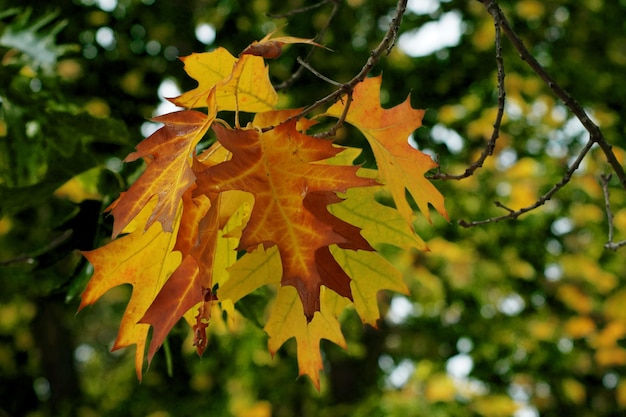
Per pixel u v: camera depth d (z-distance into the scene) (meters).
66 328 10.45
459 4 7.70
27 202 3.23
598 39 8.17
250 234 1.50
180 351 7.80
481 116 7.81
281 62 7.11
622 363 7.57
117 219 1.55
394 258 7.07
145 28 6.98
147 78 6.78
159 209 1.51
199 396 8.27
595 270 7.50
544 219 7.81
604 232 7.89
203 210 1.63
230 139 1.56
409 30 7.62
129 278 1.77
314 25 7.21
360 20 7.64
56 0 6.07
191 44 6.99
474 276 7.69
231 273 1.90
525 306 8.31
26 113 3.62
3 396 6.97
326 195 1.55
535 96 7.66
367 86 1.89
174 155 1.59
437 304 8.18
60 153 3.51
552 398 7.97
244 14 7.07
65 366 10.16
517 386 7.92
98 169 3.39
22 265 4.98
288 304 2.09
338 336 2.13
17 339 8.58
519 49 2.12
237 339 7.13
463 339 8.55
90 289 1.74
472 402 7.12
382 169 1.96
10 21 4.16
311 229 1.51
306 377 7.89
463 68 7.93
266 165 1.56
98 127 3.52
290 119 1.61
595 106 7.95
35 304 8.58
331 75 7.21
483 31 7.75
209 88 1.76
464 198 7.67
